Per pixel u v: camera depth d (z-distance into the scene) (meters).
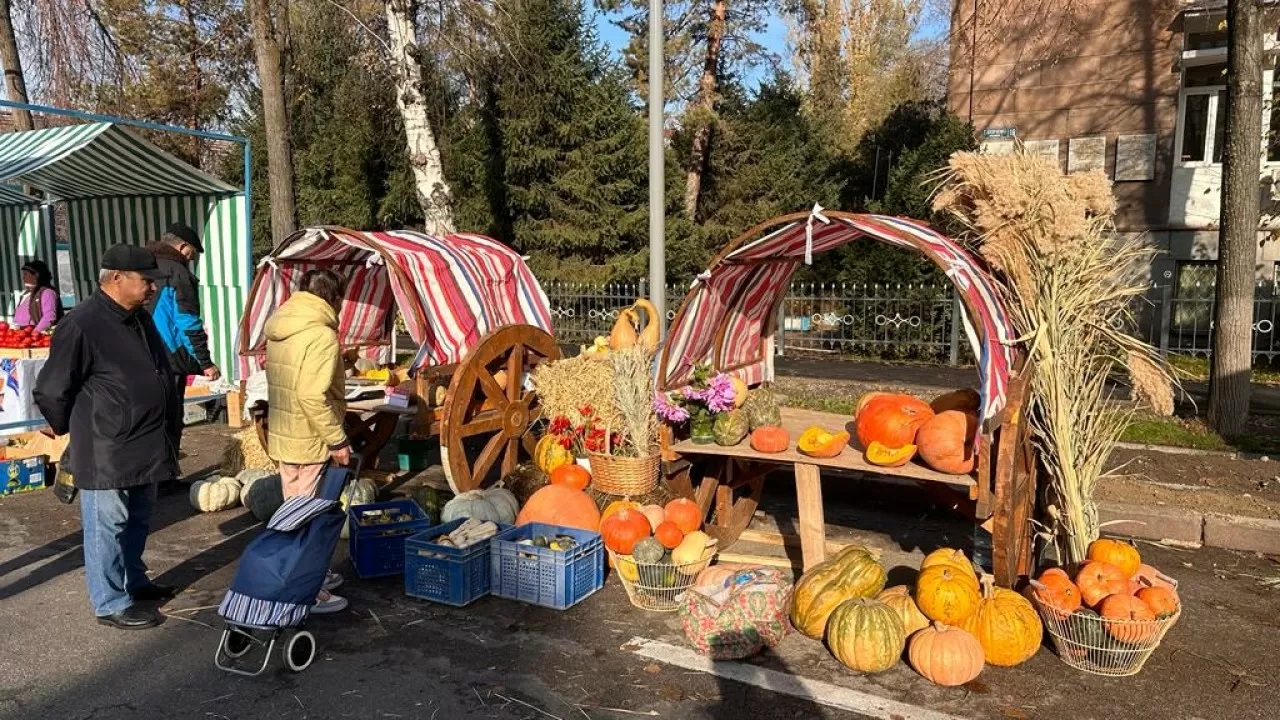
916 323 13.92
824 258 16.61
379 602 5.04
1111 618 4.01
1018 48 15.56
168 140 24.22
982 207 5.12
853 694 3.93
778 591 4.38
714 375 5.63
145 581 5.02
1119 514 6.12
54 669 4.21
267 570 4.07
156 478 4.71
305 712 3.82
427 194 13.67
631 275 19.41
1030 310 5.03
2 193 12.83
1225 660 4.25
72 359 4.41
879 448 4.91
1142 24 14.63
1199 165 14.43
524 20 17.72
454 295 6.73
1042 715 3.75
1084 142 15.28
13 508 6.90
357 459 4.87
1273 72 13.59
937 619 4.27
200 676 4.15
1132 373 5.27
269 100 11.43
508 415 6.87
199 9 22.42
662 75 7.46
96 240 12.41
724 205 22.06
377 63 15.76
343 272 7.90
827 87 31.97
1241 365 8.17
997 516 4.41
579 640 4.52
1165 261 14.87
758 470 6.09
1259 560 5.62
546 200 19.81
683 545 4.98
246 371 7.25
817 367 13.25
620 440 6.06
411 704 3.88
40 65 12.70
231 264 11.05
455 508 5.83
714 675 4.12
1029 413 4.97
